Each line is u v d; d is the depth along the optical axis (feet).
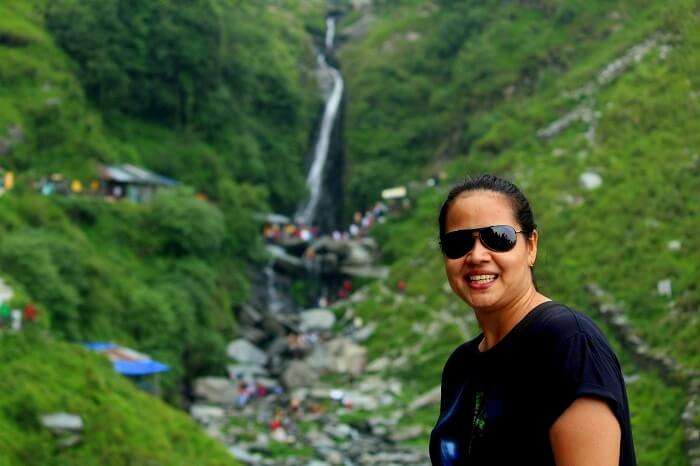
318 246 306.14
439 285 251.19
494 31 355.77
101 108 292.81
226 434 182.80
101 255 220.64
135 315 203.10
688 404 131.64
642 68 271.69
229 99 318.45
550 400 15.98
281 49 378.94
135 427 111.04
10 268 171.63
